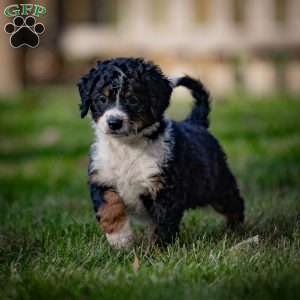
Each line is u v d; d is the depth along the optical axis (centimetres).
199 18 2969
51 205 1111
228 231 915
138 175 848
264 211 1007
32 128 2025
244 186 1241
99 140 870
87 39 2791
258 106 2211
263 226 928
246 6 2850
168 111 2100
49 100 2495
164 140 857
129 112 843
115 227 850
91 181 873
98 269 714
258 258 736
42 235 867
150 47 2758
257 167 1391
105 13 2977
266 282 641
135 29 2811
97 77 877
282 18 2908
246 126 1872
